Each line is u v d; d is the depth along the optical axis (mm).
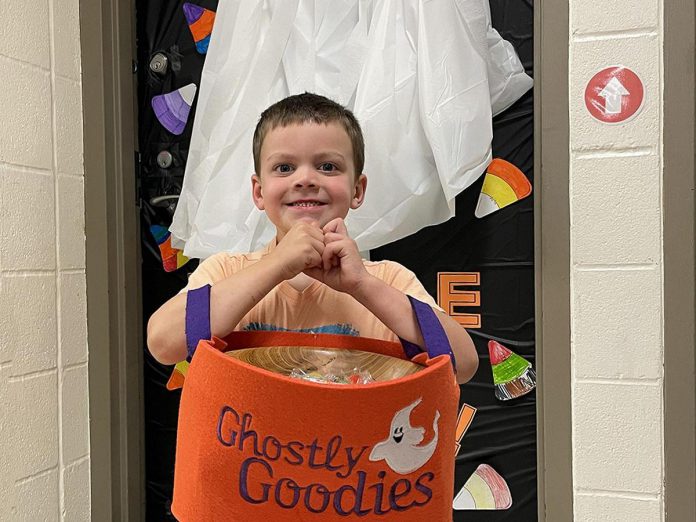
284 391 580
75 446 1156
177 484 656
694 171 891
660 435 924
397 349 755
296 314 833
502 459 1136
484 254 1138
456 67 1007
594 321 948
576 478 959
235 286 717
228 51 1112
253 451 591
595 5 935
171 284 1276
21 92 1052
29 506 1051
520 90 1098
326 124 789
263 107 1079
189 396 641
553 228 960
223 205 1076
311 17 1079
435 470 625
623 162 931
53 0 1123
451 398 649
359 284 731
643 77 919
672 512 906
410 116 1024
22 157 1051
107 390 1185
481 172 1026
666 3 898
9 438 1014
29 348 1058
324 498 587
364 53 1056
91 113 1188
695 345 892
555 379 962
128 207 1229
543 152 963
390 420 590
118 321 1209
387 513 598
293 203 787
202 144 1128
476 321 1144
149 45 1281
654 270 922
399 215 1028
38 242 1082
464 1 1031
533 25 1053
